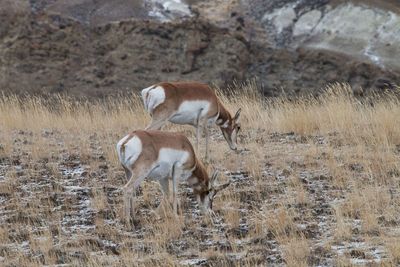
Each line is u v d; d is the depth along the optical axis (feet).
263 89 475.72
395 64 482.69
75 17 546.67
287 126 197.67
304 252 111.45
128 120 208.44
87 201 140.46
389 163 161.17
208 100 171.22
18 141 184.14
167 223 125.90
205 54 501.15
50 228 125.29
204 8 561.02
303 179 152.25
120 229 125.70
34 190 145.89
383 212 131.95
